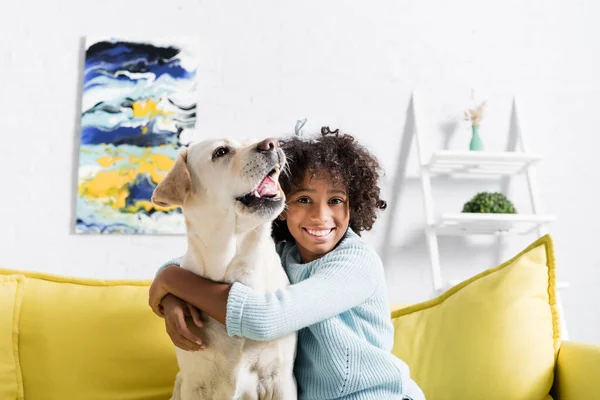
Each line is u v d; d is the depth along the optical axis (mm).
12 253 2309
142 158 2344
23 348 1493
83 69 2410
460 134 2402
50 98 2393
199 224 1173
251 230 1162
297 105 2408
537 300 1414
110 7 2432
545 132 2414
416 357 1484
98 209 2314
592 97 2441
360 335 1238
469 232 2283
